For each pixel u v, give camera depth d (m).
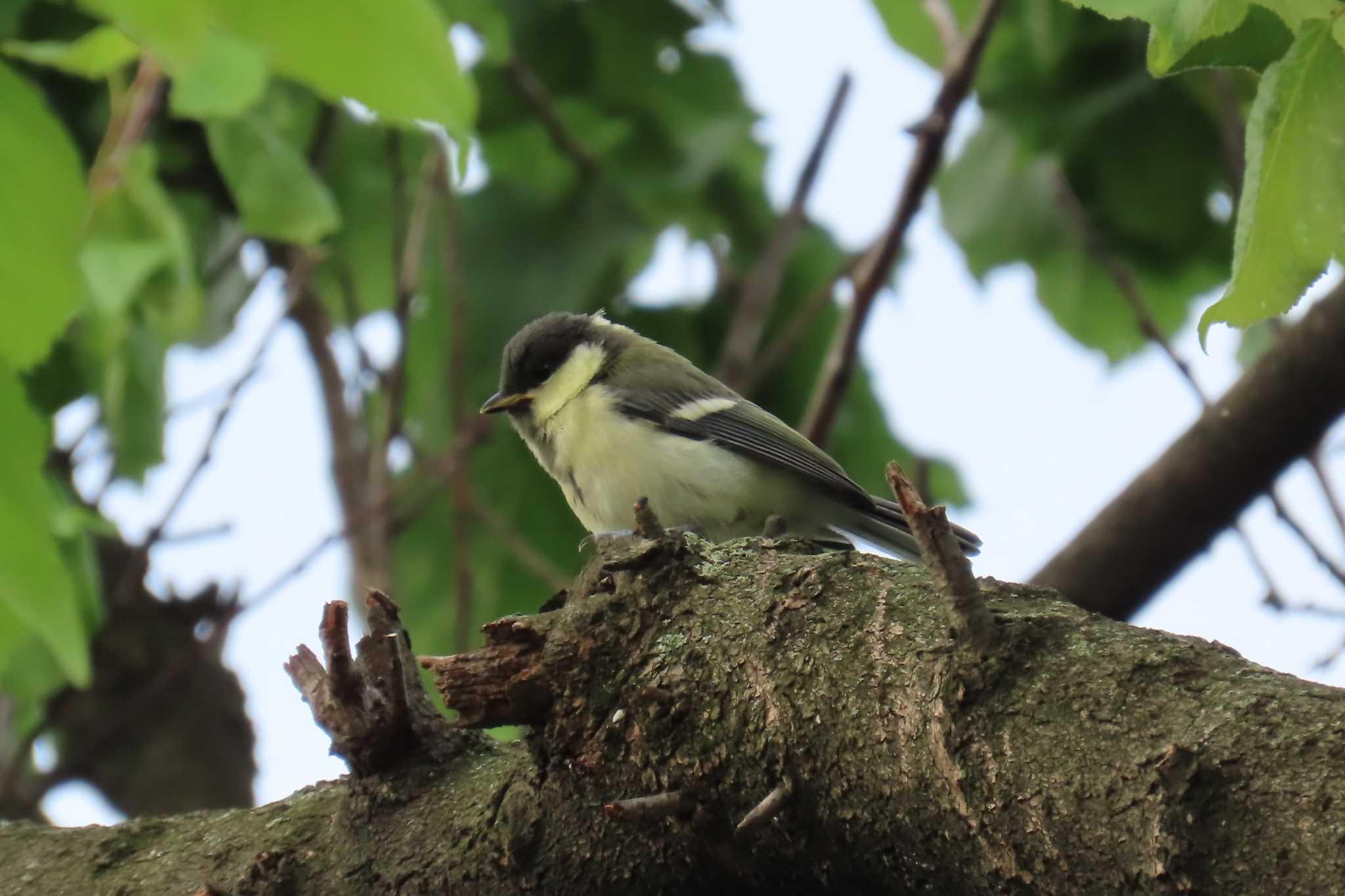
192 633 12.72
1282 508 7.79
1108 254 9.15
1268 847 3.18
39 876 5.94
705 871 4.65
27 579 2.85
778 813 4.30
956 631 3.96
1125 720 3.59
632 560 4.82
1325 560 7.70
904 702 4.09
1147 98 10.29
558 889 4.89
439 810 5.29
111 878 5.82
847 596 4.48
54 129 2.73
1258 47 3.63
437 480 11.13
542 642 4.80
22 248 2.75
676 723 4.55
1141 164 10.45
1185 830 3.30
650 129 11.48
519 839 4.92
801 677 4.36
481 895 5.04
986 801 3.78
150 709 12.36
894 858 4.15
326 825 5.62
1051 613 3.98
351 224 11.86
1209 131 10.30
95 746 11.12
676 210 11.41
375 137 11.73
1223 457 7.73
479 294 11.13
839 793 4.21
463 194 11.40
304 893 5.41
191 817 6.06
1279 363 7.61
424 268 11.46
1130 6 3.60
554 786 4.89
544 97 10.98
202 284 11.05
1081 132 10.31
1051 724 3.71
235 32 2.48
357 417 11.39
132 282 7.56
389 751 5.43
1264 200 3.64
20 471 2.83
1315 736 3.27
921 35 7.70
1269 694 3.43
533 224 11.25
